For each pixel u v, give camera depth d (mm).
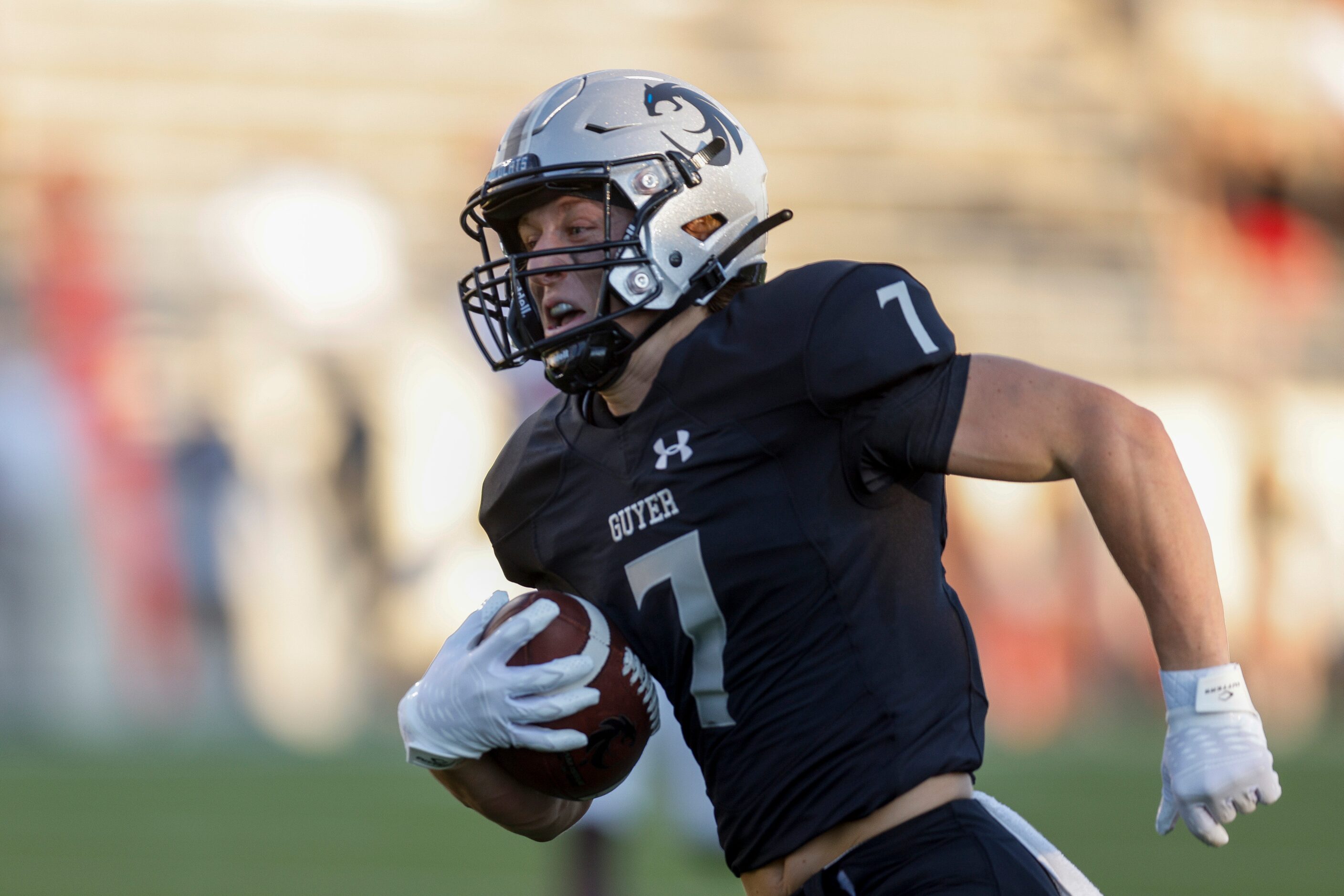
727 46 53406
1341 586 45250
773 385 7398
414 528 39219
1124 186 53688
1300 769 31688
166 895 17891
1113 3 56156
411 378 40844
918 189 52625
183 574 37125
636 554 7750
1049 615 38906
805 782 7367
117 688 36438
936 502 7828
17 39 47812
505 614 8008
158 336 40750
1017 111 54219
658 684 8570
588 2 52312
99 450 37812
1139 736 37312
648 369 7949
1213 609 7098
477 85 50312
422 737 7844
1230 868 20250
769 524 7395
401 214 46094
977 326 50750
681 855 22031
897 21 54781
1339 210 54938
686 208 7965
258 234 43219
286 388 39812
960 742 7516
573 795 8055
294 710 37156
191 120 47562
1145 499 7070
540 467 8203
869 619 7391
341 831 23016
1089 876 19625
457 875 19312
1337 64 56406
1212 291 52281
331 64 49531
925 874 7156
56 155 45562
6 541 36438
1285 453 47312
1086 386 7238
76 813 24719
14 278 41375
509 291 8586
